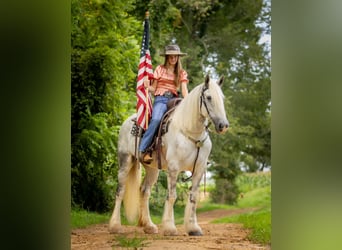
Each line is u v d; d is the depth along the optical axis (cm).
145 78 975
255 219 1123
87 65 1248
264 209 1252
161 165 952
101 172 1230
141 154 976
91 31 1275
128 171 1015
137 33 1323
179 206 1232
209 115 885
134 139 993
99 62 1248
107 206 1212
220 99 884
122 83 1282
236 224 1123
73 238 1038
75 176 1220
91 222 1154
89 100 1248
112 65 1259
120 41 1287
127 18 1315
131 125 1012
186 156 915
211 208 1327
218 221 1157
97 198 1219
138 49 1288
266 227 1082
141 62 980
